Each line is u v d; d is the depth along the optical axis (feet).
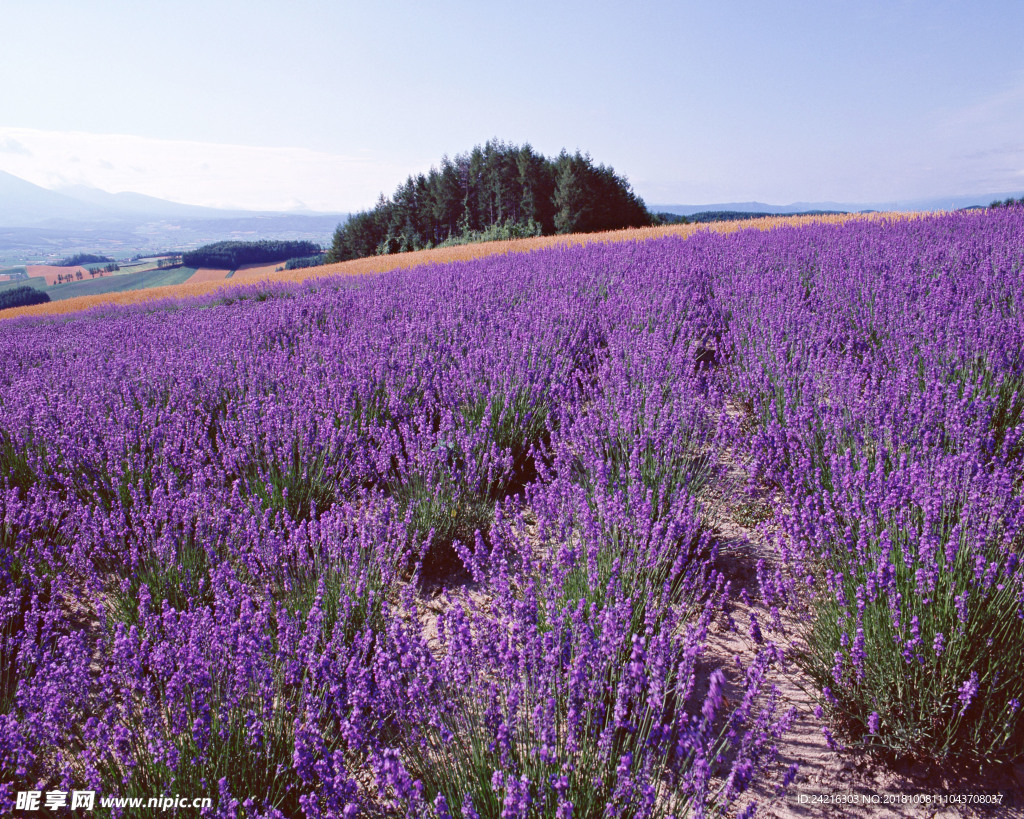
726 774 6.78
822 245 33.76
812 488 10.81
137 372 21.57
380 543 10.59
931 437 10.68
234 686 7.44
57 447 15.02
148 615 8.82
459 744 6.48
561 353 19.24
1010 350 13.51
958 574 7.61
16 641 9.20
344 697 7.52
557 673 6.73
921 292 19.53
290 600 9.78
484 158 226.79
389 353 20.31
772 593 8.64
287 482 13.57
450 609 7.53
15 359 30.04
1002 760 6.62
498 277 35.65
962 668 6.95
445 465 13.21
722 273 27.84
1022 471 10.37
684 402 13.26
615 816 5.62
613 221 205.87
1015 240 26.02
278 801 6.71
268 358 21.35
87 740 7.23
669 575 9.41
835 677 7.18
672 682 7.81
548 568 9.39
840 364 14.16
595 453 12.69
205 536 11.48
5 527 12.05
